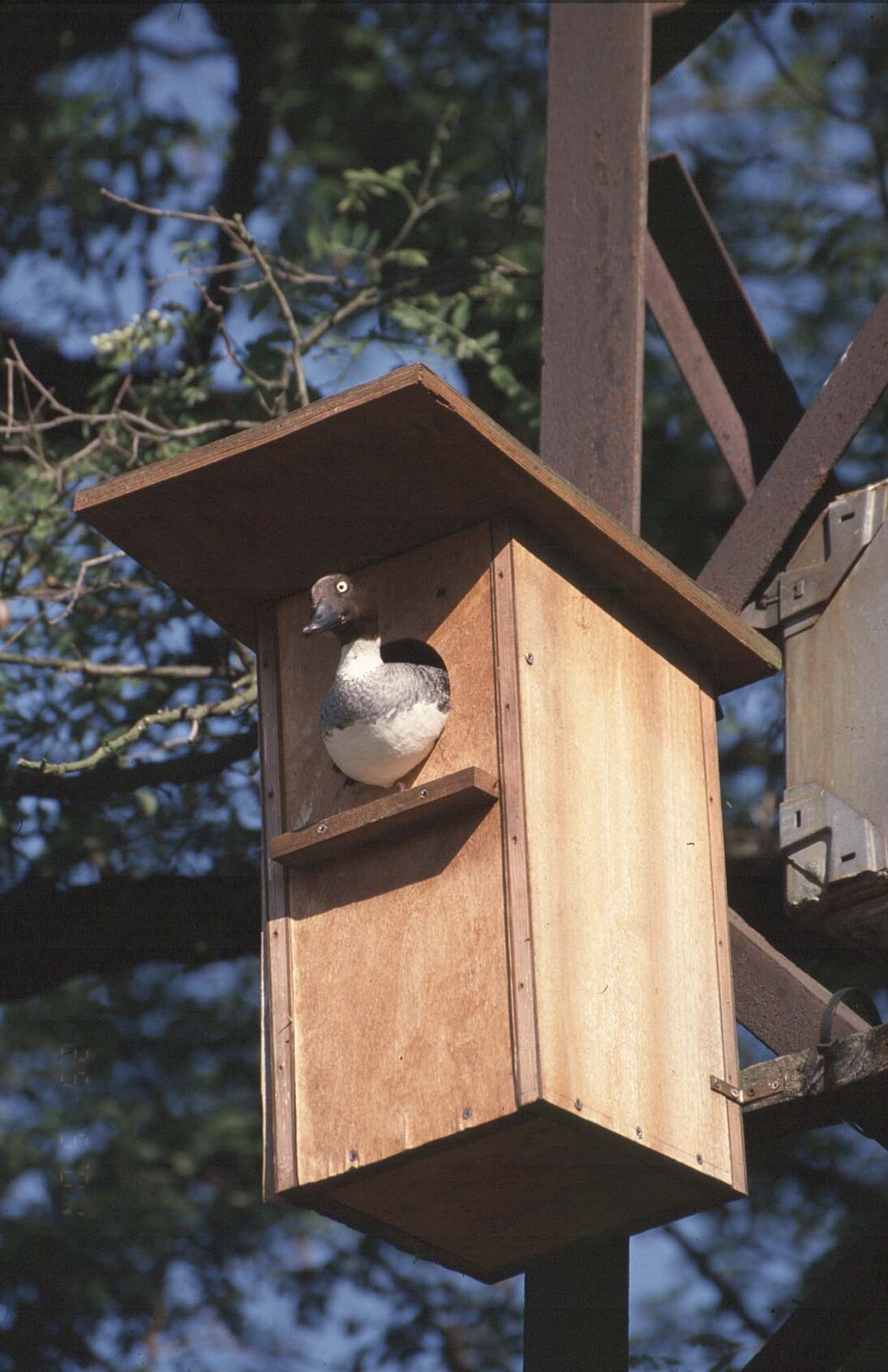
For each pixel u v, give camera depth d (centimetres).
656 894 617
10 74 1288
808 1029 639
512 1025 557
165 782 1012
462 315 1067
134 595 1072
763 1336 1107
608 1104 566
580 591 631
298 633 663
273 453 598
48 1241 1116
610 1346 677
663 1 809
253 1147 1163
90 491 627
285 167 1305
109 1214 1130
